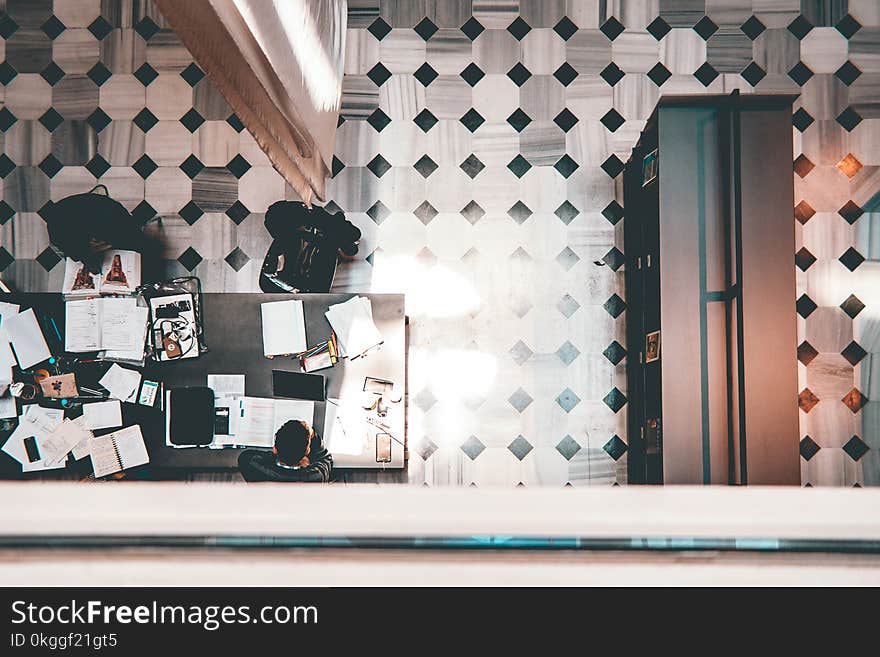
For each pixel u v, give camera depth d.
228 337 3.57
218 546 0.32
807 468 3.79
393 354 3.58
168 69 3.96
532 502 0.34
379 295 3.60
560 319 3.90
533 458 3.86
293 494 0.34
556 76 3.96
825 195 3.87
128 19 3.97
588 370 3.88
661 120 3.13
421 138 3.96
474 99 3.97
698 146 3.12
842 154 3.88
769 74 3.91
